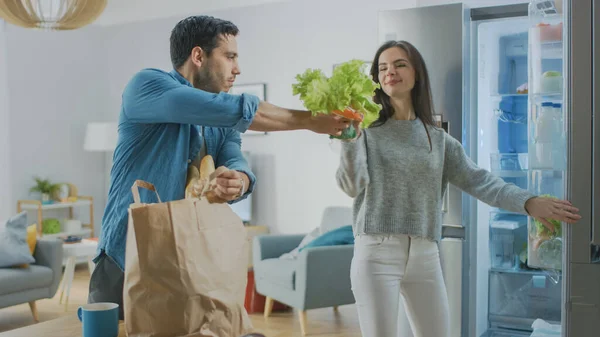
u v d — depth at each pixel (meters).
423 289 2.12
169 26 6.69
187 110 1.38
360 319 2.12
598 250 1.96
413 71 2.15
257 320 4.56
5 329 4.36
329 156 5.68
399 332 2.92
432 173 2.13
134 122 1.51
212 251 1.20
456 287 2.92
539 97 2.36
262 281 4.62
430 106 2.21
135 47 6.95
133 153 1.53
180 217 1.16
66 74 6.82
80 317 1.34
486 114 3.17
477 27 3.04
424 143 2.14
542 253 2.25
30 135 6.46
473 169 2.25
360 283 2.09
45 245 4.62
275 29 5.95
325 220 4.93
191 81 1.61
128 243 1.18
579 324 1.94
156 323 1.17
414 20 3.01
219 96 1.39
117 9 6.46
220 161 1.63
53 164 6.71
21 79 6.37
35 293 4.48
